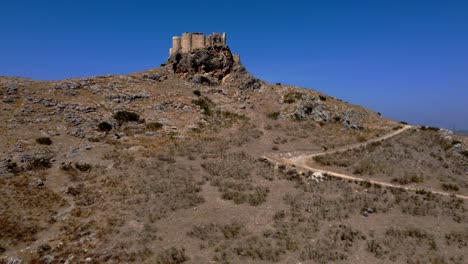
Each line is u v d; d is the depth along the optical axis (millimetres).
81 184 47250
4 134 57656
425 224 41188
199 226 38750
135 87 88375
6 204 41344
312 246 35312
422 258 33906
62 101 73500
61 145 58344
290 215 41875
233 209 43062
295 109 88562
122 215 40188
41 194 44375
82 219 39656
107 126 68250
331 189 50031
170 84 94688
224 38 108000
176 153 61062
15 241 35750
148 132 69812
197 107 85500
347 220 41156
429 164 63500
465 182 58031
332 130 80750
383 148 69375
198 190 47406
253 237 36875
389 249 35438
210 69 104188
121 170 51844
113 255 33188
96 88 82750
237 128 79500
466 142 73625
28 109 67000
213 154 62281
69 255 33406
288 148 69375
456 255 34844
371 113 93875
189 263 32406
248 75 104688
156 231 37531
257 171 55844
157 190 46125
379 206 45188
